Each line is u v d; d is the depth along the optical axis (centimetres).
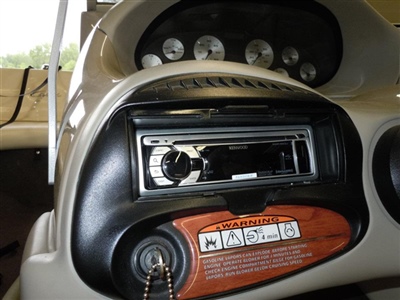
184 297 45
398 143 57
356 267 54
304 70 110
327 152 55
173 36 99
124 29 80
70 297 43
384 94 79
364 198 55
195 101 46
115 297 43
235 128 49
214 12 98
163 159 45
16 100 172
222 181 47
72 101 64
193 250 45
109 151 43
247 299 47
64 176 46
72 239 42
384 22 93
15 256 138
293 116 53
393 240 57
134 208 43
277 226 49
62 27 55
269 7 99
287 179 51
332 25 99
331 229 53
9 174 170
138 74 50
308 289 51
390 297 85
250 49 108
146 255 45
